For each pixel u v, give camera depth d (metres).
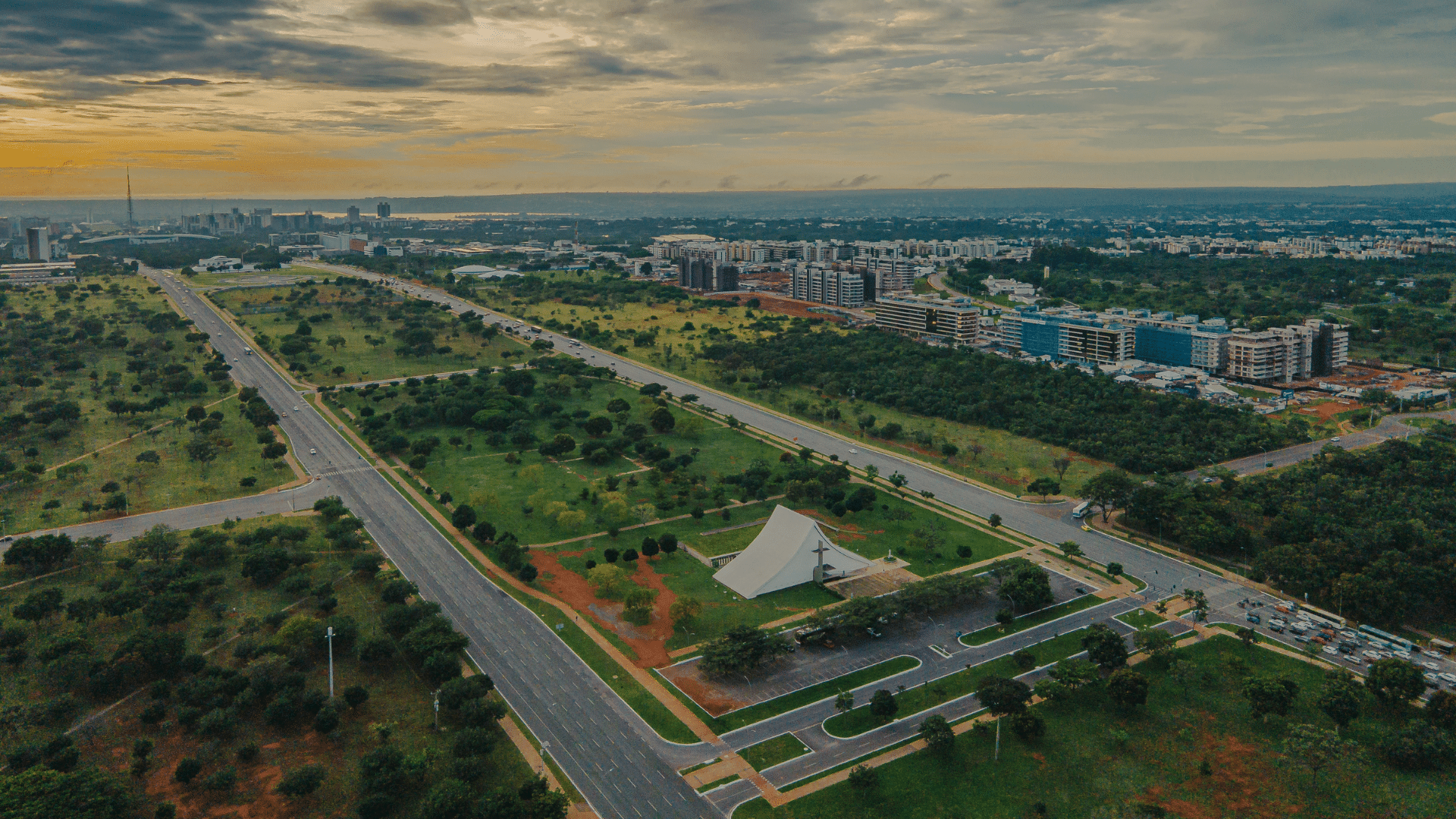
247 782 189.75
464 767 188.12
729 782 192.50
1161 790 189.38
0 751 197.25
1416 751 195.00
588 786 190.62
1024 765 197.62
